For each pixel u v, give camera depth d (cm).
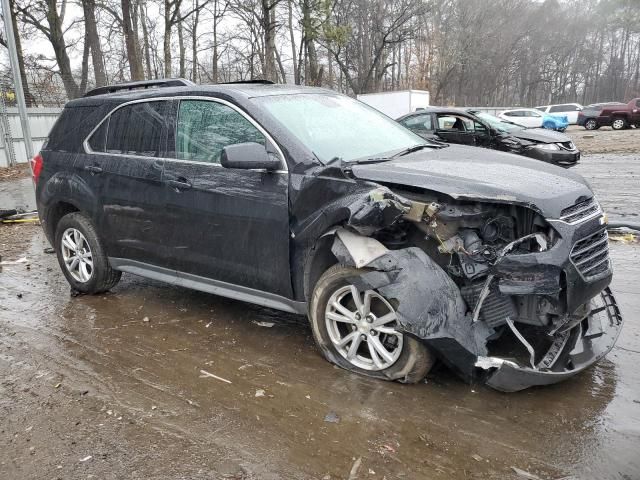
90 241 511
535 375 304
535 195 313
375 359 345
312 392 340
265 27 2388
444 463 271
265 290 395
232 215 394
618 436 288
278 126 383
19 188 1442
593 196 347
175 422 313
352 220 316
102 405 333
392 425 303
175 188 427
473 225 318
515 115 3184
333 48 3912
